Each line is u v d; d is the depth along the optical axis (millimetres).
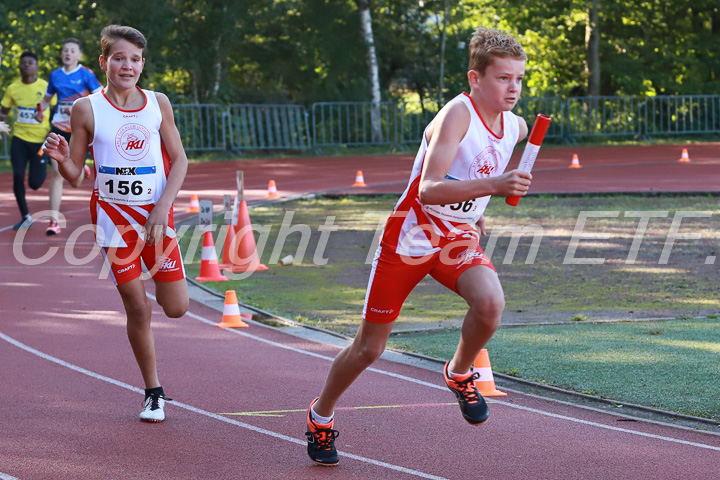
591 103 45469
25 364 8562
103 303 11547
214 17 42688
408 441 6414
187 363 8766
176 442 6320
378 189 26578
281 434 6551
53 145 6141
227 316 10578
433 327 10484
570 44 52156
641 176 29125
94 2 42281
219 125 39219
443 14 46281
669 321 10492
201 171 32594
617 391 7664
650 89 53281
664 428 6742
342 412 7160
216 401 7418
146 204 6531
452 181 4965
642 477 5676
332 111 41844
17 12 39906
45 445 6223
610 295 12281
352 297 12500
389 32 46438
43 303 11453
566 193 24172
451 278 5418
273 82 48406
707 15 54875
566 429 6730
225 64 45031
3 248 15422
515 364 8609
